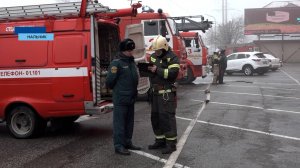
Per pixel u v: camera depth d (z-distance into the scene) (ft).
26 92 27.99
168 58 23.54
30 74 27.84
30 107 28.19
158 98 23.98
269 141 26.91
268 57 116.88
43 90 27.68
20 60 27.99
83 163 22.18
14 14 28.43
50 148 25.62
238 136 28.37
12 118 28.63
